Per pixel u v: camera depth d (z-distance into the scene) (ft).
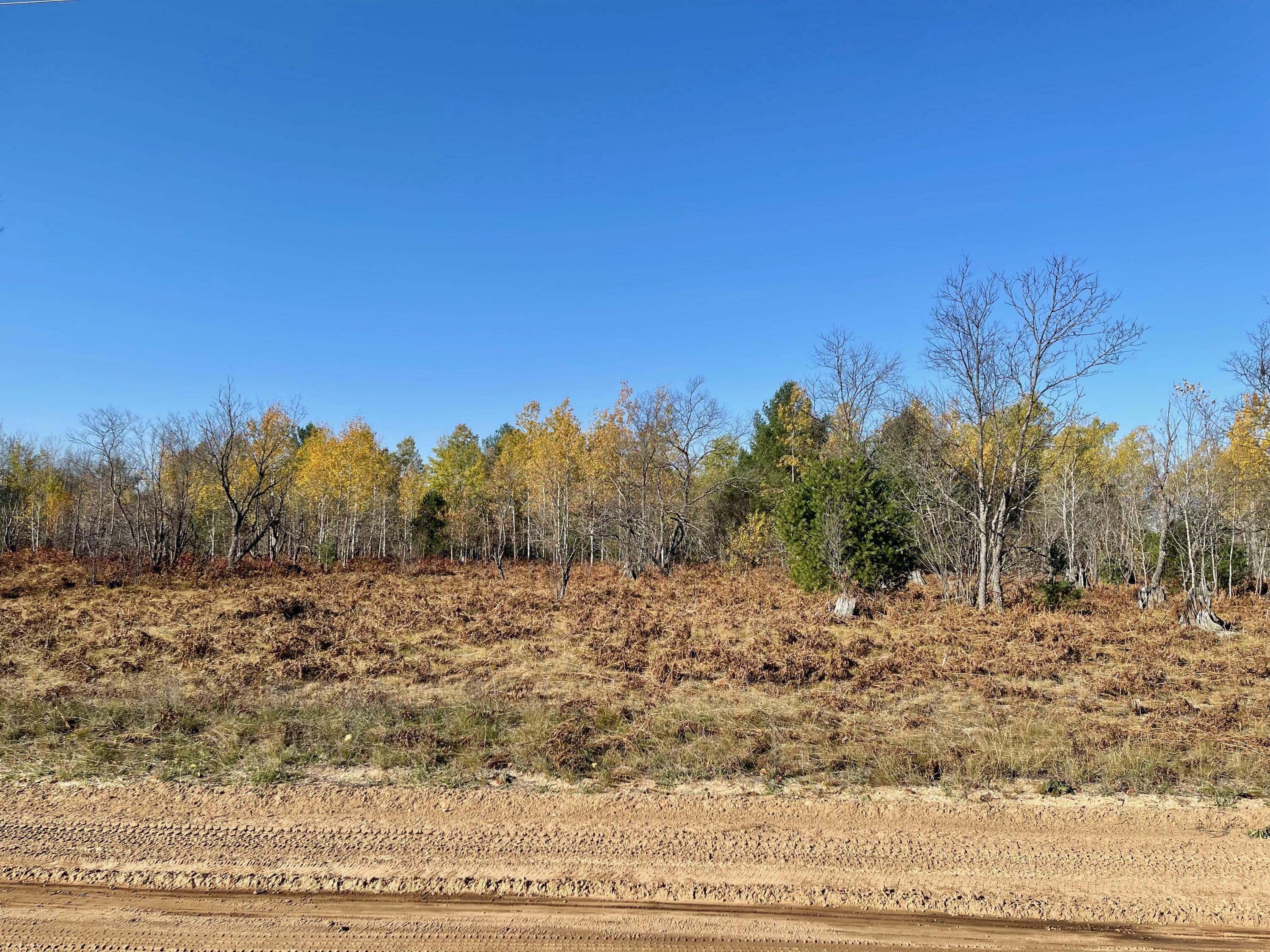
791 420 136.26
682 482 139.95
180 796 24.26
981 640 53.57
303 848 20.81
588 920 17.44
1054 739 30.32
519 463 145.59
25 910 17.43
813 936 16.93
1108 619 64.34
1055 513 107.04
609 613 65.51
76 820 22.36
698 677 42.83
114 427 101.81
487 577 108.99
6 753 27.73
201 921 17.11
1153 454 101.04
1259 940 17.10
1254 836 22.26
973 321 75.41
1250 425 79.66
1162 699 38.29
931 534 80.12
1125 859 20.86
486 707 34.68
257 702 34.88
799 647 50.65
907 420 104.53
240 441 112.27
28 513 151.64
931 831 22.58
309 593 77.56
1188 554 91.71
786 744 30.14
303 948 16.07
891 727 33.32
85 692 36.60
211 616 60.54
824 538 75.05
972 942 16.84
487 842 21.36
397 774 26.66
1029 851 21.34
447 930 16.87
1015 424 78.18
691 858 20.62
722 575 105.50
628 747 29.48
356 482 133.90
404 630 56.34
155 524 103.45
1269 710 35.78
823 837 22.07
